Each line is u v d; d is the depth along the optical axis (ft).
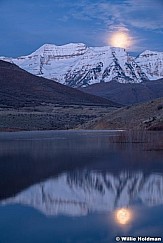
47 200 52.70
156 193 56.39
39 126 376.48
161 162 91.71
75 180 68.64
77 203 50.80
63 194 56.75
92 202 51.21
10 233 38.83
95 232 38.93
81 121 413.80
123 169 81.15
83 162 95.04
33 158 106.22
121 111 335.67
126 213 45.19
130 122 299.58
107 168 83.25
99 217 43.88
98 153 118.21
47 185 64.03
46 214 45.65
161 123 237.04
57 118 422.00
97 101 643.45
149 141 160.45
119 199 52.95
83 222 42.04
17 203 51.16
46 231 39.68
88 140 182.39
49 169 83.25
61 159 102.83
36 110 468.75
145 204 49.65
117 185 63.31
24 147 145.79
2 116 396.98
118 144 155.43
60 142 172.76
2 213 46.24
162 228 39.58
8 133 292.40
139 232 38.34
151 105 310.45
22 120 392.27
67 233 38.68
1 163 94.84
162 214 44.39
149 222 41.47
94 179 69.31
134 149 130.41
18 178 71.31
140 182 65.26
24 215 45.16
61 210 47.34
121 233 38.27
